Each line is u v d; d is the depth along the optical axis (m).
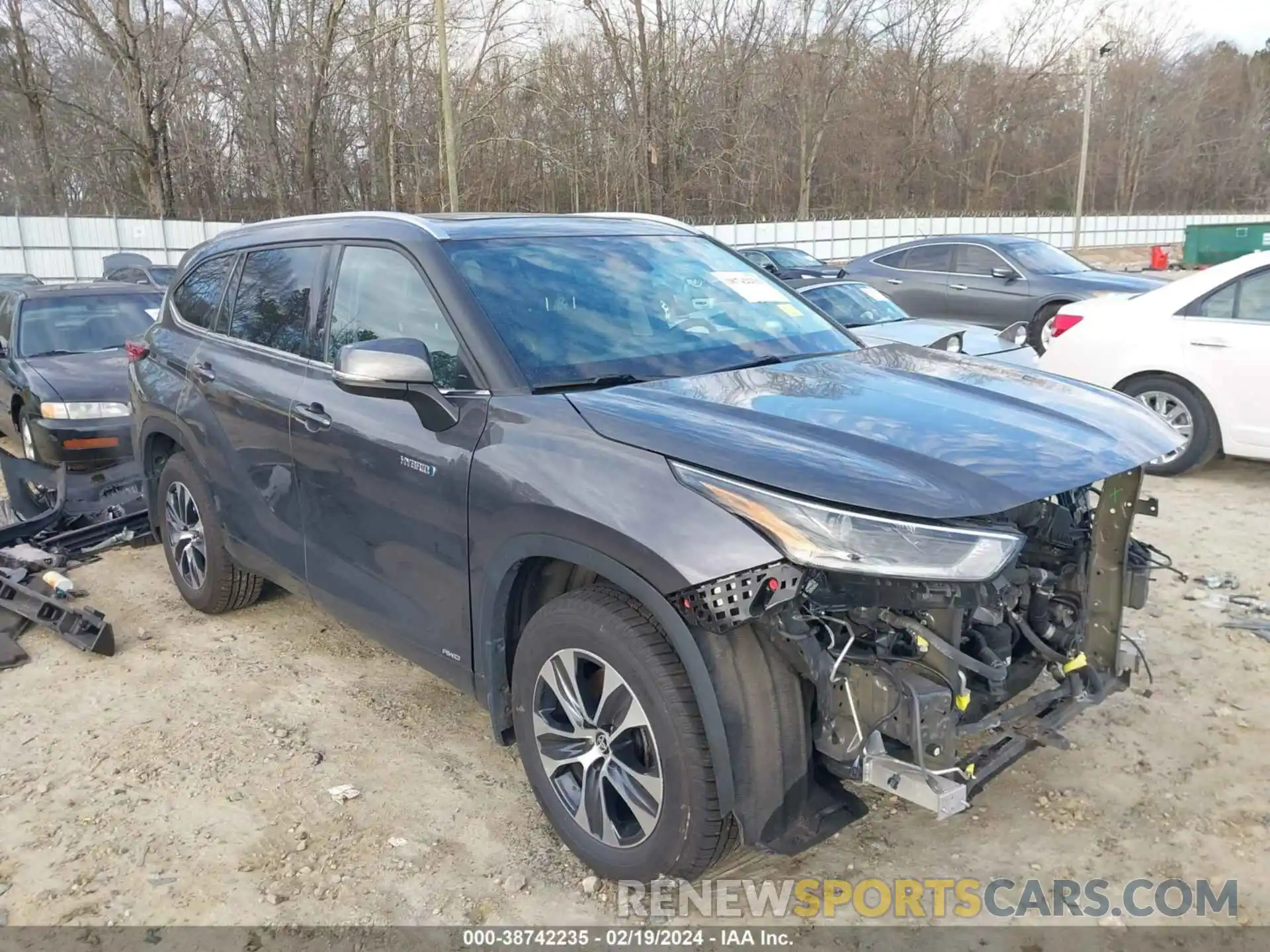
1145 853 3.01
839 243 40.97
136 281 19.97
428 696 4.14
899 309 9.68
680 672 2.54
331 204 36.41
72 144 39.22
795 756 2.51
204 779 3.52
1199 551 5.58
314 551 3.85
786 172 49.91
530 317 3.29
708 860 2.60
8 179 38.44
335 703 4.08
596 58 38.88
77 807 3.37
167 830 3.23
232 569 4.73
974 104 57.91
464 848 3.12
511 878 2.96
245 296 4.40
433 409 3.09
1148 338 7.11
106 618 5.04
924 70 53.41
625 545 2.52
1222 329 6.77
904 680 2.42
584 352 3.24
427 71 33.44
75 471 7.27
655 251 3.95
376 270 3.64
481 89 34.53
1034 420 2.92
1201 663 4.22
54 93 36.62
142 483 5.29
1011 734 2.81
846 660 2.50
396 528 3.34
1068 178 63.16
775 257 20.02
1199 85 68.81
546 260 3.59
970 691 2.77
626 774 2.74
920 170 57.09
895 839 3.12
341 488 3.58
